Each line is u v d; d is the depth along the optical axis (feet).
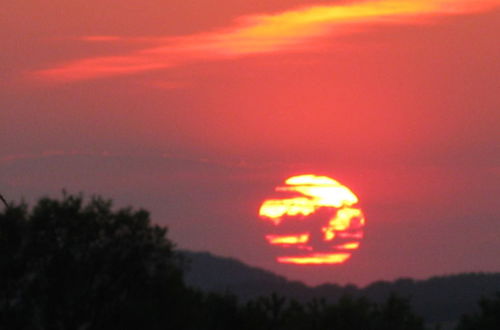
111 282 505.66
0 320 480.64
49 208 513.04
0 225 506.48
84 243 513.04
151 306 492.95
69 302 494.59
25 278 499.51
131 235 519.60
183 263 531.09
